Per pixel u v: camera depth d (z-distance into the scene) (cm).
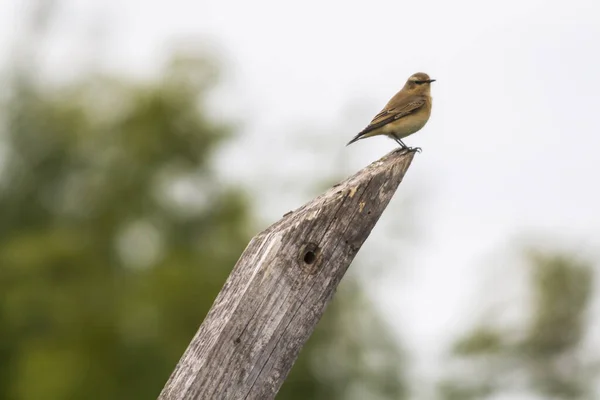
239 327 575
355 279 2192
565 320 2281
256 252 590
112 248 2433
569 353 2298
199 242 2434
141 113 2495
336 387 2167
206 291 2245
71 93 2611
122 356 2202
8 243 2461
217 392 569
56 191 2573
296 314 585
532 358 2288
